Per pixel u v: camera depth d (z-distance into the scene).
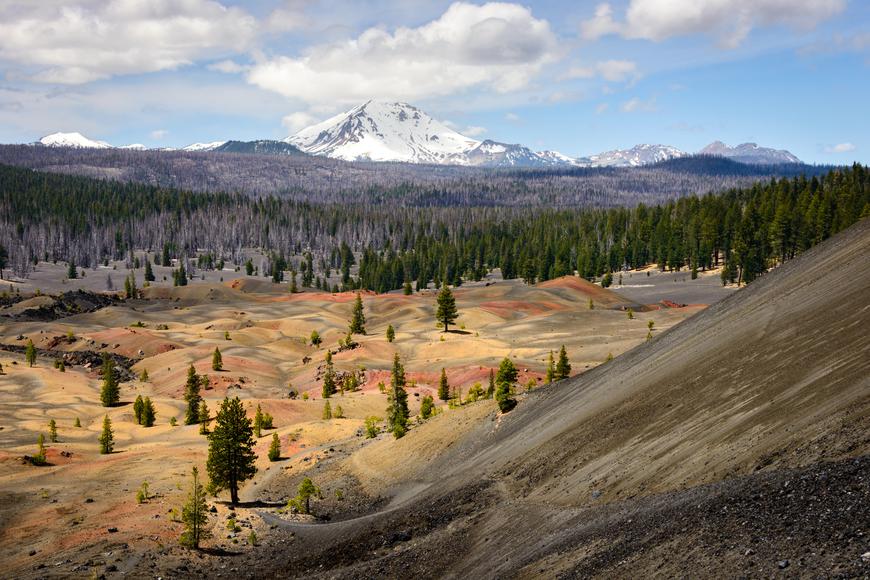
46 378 118.19
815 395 25.05
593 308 167.75
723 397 31.84
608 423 39.12
